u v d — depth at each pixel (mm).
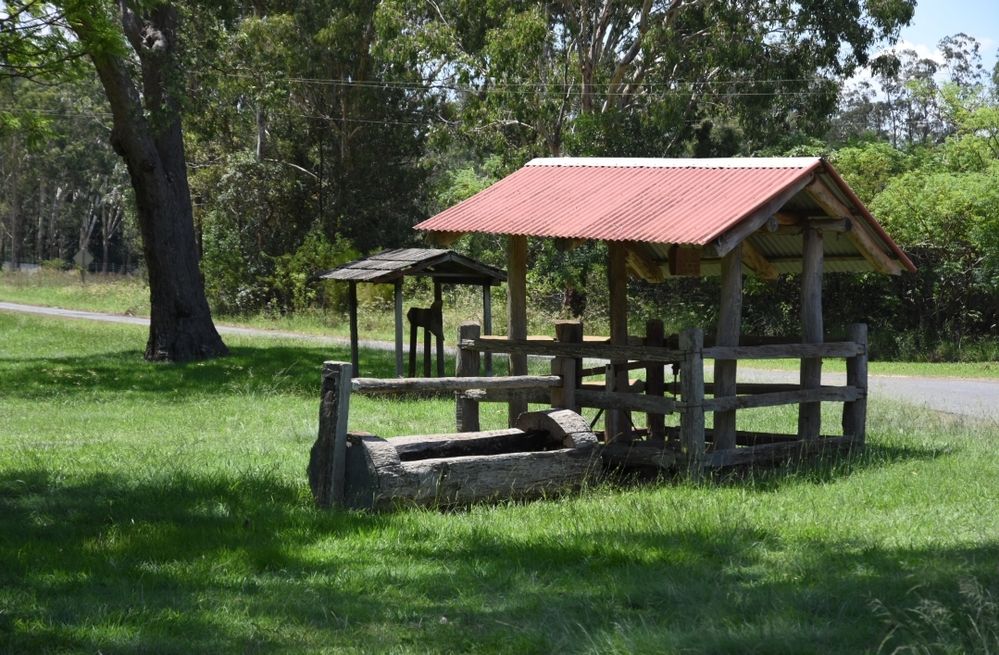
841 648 5078
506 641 5473
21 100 61125
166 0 18859
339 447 9055
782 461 11367
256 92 30547
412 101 52500
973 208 31891
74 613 5934
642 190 11523
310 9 47875
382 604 6250
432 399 19516
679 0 38281
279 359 26625
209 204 54312
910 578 6250
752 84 39188
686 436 10422
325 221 52719
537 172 12992
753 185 10883
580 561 7195
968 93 36844
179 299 26609
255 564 7188
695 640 5223
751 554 7211
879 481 10094
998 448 12492
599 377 18609
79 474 10711
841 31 38688
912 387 23078
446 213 12125
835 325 34625
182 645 5414
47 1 14641
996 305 32688
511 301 12039
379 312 42875
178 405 18250
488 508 9234
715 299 38000
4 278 73438
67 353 28750
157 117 24828
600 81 40562
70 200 95688
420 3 40031
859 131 67562
